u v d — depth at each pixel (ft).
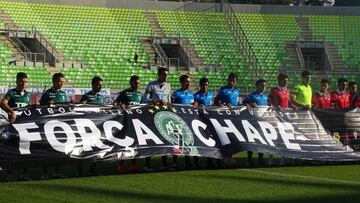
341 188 27.84
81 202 23.88
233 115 36.99
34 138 30.42
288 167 36.88
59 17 121.19
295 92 42.06
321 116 40.32
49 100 32.32
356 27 134.92
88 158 31.42
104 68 113.39
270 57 125.80
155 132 33.83
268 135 37.14
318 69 128.16
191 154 34.12
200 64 120.47
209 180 30.37
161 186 28.25
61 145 30.96
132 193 26.11
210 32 128.57
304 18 136.36
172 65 119.85
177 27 128.47
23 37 112.98
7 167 29.53
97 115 32.89
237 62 121.60
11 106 32.73
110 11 126.62
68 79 107.24
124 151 32.40
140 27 125.49
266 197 25.20
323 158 37.45
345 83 43.91
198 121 35.60
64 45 115.96
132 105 34.32
